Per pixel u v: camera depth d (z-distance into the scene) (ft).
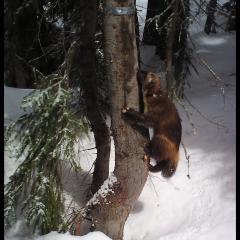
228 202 12.32
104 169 12.73
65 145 11.50
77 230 11.50
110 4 9.58
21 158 13.12
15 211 12.00
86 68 12.01
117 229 11.32
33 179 11.91
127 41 9.73
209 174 13.42
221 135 14.84
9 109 14.52
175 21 12.33
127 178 10.84
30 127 11.77
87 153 14.37
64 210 12.28
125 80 9.98
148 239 12.37
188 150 14.56
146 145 10.69
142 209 13.23
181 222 12.57
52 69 16.90
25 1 15.85
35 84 12.03
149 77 10.30
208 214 12.30
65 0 14.43
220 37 23.09
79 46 11.84
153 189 13.58
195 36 23.29
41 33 16.96
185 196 13.15
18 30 16.70
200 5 13.79
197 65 19.67
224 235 11.33
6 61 16.15
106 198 11.06
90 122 12.57
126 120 10.28
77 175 13.78
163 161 10.94
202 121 15.67
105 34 9.85
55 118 11.44
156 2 19.95
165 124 10.60
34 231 11.44
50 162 11.53
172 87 12.10
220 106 16.44
